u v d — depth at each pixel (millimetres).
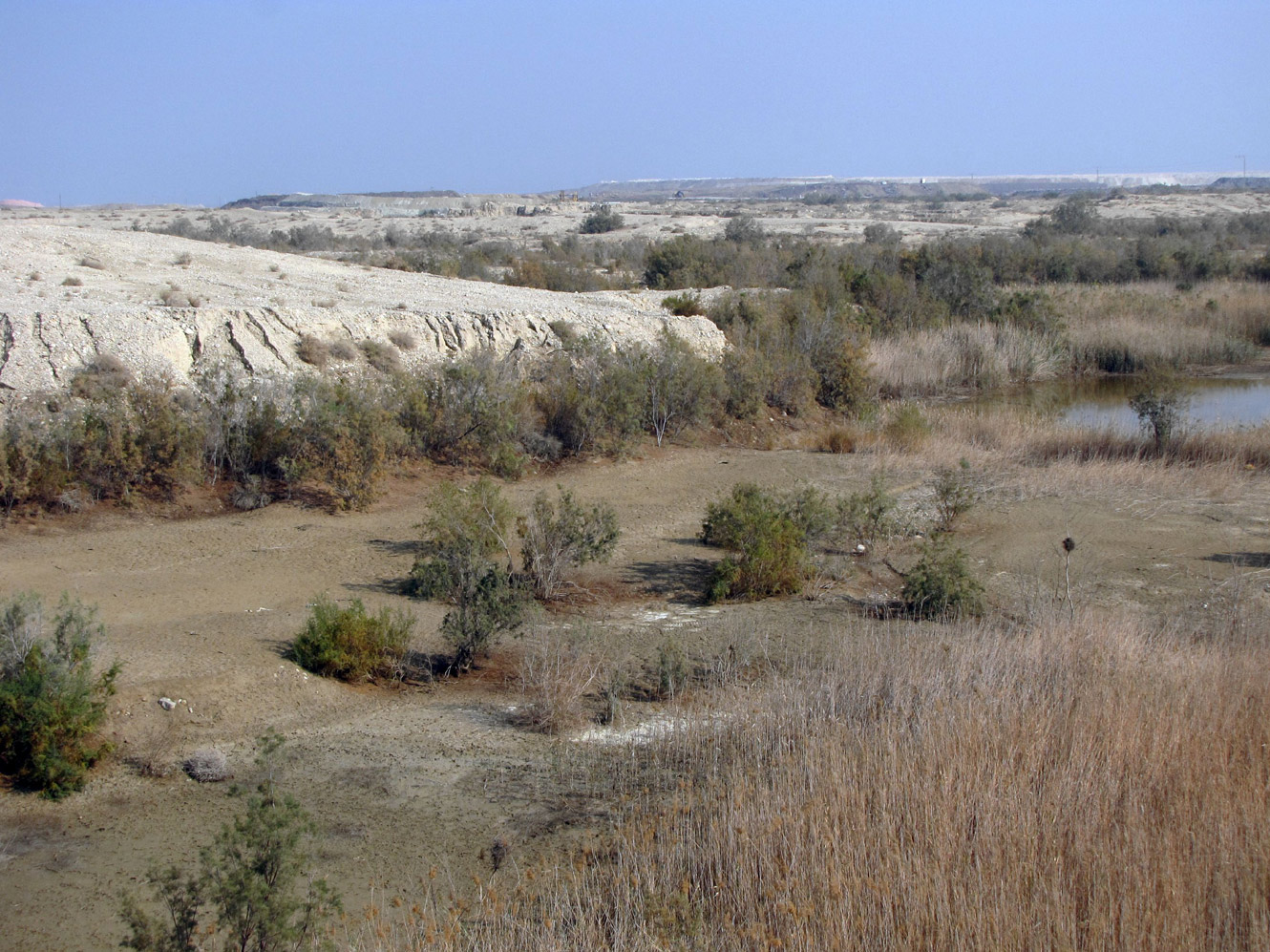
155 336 16234
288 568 11648
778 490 15625
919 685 7633
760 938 4719
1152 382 20547
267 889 4801
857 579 12016
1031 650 8266
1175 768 6133
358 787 6914
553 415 18234
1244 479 16219
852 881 5172
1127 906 4781
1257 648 8594
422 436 16453
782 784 6246
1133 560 12367
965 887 5117
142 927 4680
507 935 5000
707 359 21375
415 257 42500
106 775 6910
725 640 9820
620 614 10688
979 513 14555
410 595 10875
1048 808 5723
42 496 13219
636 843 5840
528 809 6684
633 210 104000
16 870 5836
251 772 7008
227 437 14688
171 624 9477
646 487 16250
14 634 7301
